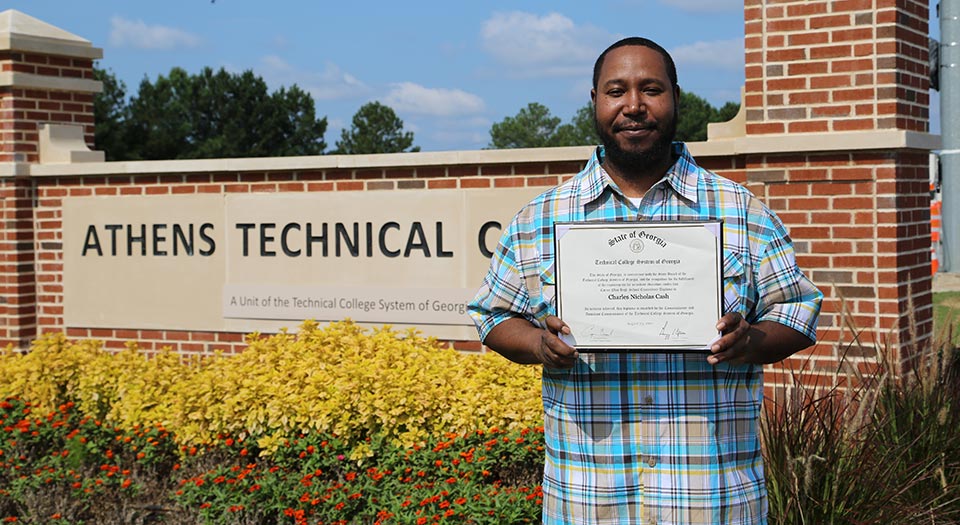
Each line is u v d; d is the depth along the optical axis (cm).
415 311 740
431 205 734
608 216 279
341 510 523
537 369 627
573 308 266
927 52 646
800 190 627
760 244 274
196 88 4100
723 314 262
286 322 782
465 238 725
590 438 272
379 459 578
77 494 577
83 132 898
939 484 473
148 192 826
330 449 594
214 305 805
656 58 275
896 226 605
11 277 860
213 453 630
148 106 3950
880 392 494
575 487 274
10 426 689
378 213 749
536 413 585
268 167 773
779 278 274
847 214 615
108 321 847
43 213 867
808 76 618
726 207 274
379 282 751
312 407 609
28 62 858
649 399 270
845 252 616
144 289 832
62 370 732
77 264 856
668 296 263
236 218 794
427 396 588
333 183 764
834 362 616
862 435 459
